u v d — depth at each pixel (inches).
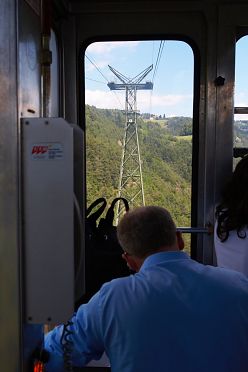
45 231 45.8
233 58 84.0
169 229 47.8
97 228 85.4
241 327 42.3
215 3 83.0
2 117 44.2
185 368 40.5
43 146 45.1
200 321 41.7
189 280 44.3
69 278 46.2
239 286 44.7
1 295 44.3
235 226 65.6
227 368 40.9
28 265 46.3
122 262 84.0
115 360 42.6
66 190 45.4
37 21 51.2
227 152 85.9
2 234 44.1
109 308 43.9
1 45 43.4
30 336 48.6
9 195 44.5
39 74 52.2
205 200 86.9
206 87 85.2
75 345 47.4
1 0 42.9
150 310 42.3
